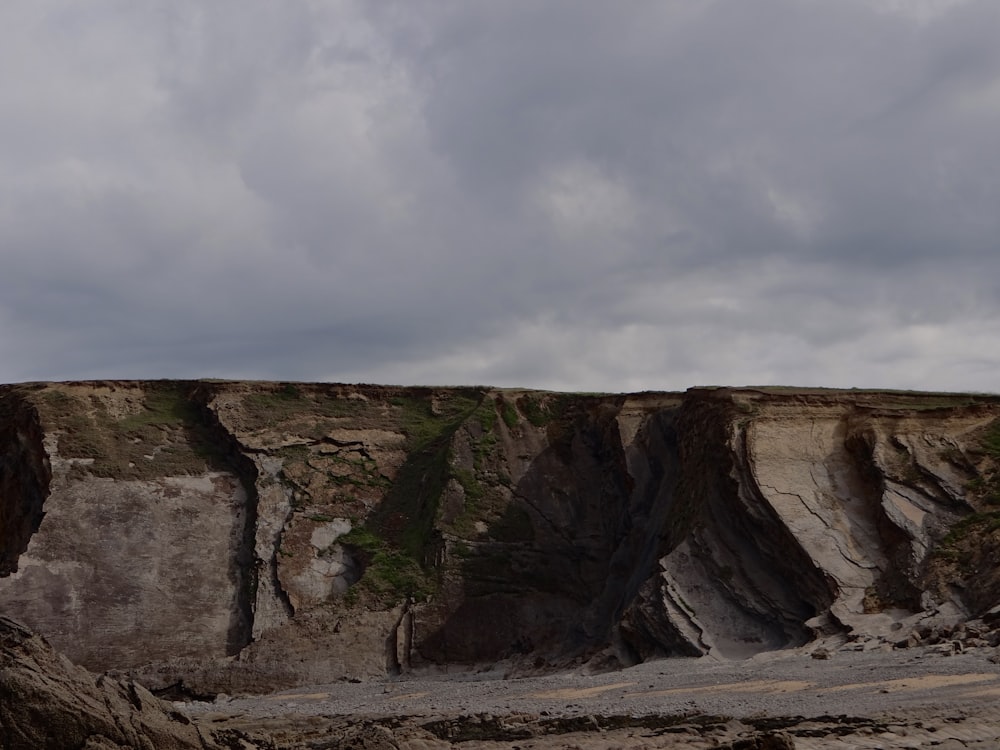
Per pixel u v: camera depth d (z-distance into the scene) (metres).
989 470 55.88
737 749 25.67
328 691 57.03
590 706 39.78
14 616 61.38
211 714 43.16
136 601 64.62
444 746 29.64
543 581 67.69
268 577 66.75
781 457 58.72
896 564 52.56
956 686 37.03
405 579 66.25
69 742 22.80
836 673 42.19
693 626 53.78
